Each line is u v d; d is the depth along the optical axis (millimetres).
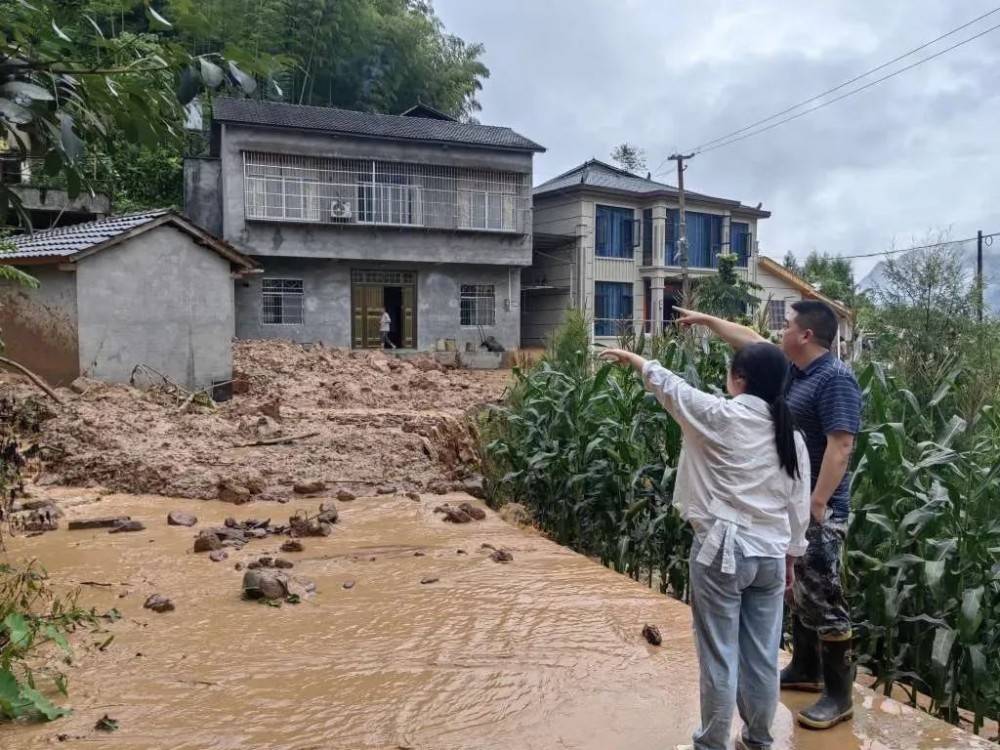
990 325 15508
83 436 9008
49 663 4027
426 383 17016
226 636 4430
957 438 5074
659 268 29125
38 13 2740
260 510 7570
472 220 25656
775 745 3447
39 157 2986
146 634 4441
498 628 4613
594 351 9625
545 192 28984
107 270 13258
